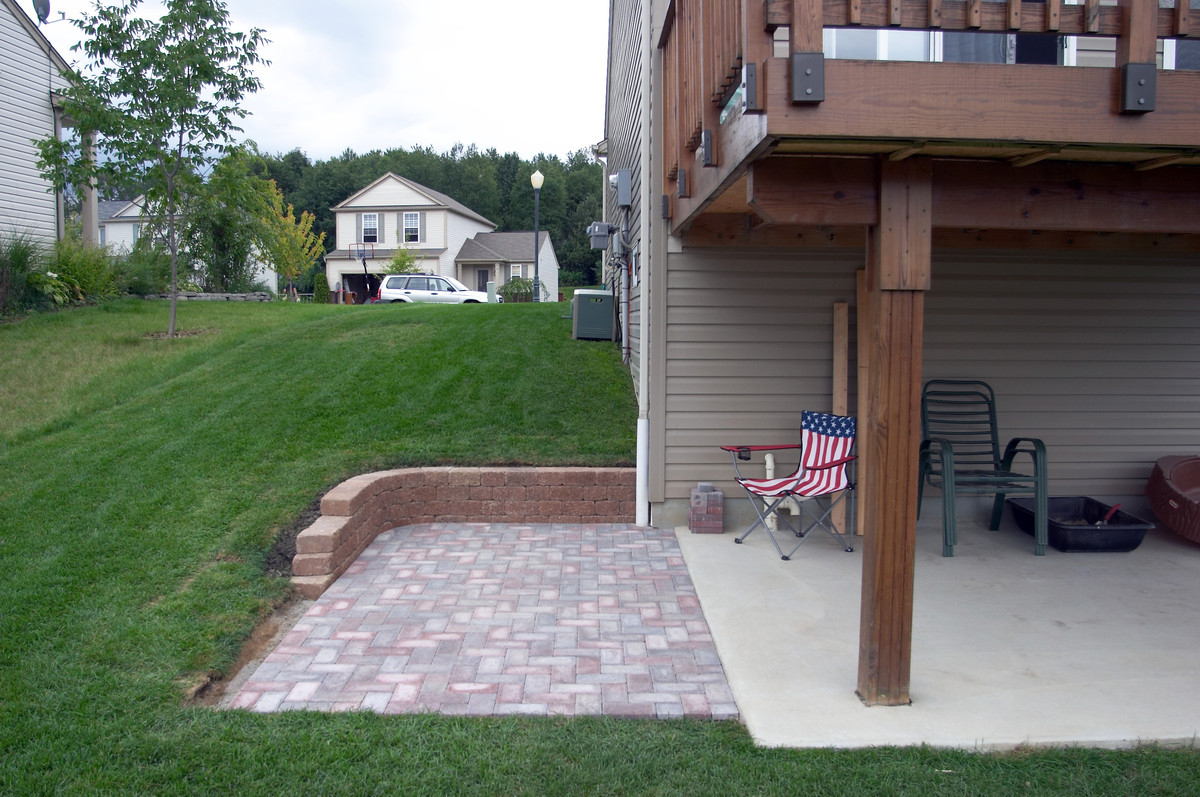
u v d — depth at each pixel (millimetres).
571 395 7711
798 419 6051
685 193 5078
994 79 2770
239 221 16031
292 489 5535
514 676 3516
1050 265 6062
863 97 2732
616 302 9891
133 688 3240
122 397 7508
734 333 5980
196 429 6629
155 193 9906
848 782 2689
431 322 10758
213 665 3473
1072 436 6180
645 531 5973
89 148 10258
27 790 2600
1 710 3055
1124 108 2793
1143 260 6113
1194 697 3328
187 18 9336
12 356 8695
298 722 3061
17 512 5012
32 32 13422
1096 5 2795
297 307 13531
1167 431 6223
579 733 2992
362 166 53438
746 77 2770
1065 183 3150
